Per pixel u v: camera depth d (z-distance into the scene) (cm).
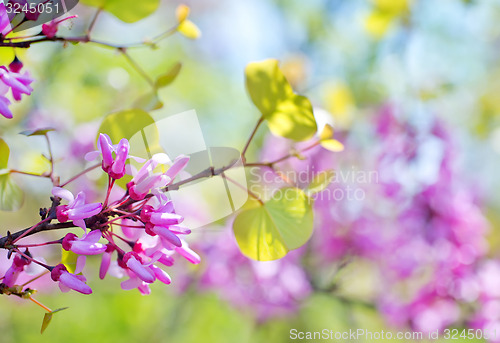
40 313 122
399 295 113
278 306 110
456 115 136
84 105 99
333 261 117
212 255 103
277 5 157
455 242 102
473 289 101
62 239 50
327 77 142
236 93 156
